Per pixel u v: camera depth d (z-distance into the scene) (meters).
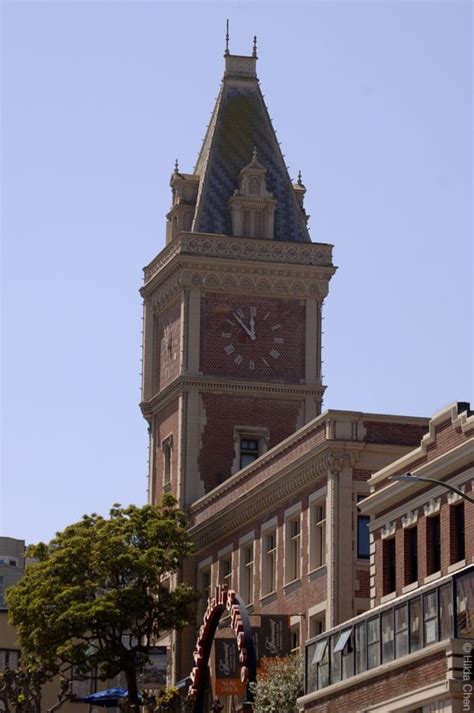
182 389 134.38
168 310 140.00
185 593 116.31
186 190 140.38
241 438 134.50
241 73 145.00
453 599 69.12
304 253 138.00
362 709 76.25
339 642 80.94
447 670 68.12
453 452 82.25
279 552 109.56
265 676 97.06
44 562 116.00
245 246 137.25
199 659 103.31
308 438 105.12
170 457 136.75
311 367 136.75
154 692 128.62
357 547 100.19
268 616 103.56
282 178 141.38
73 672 147.38
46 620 114.06
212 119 143.75
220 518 121.25
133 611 113.62
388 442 101.38
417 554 86.56
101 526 117.88
